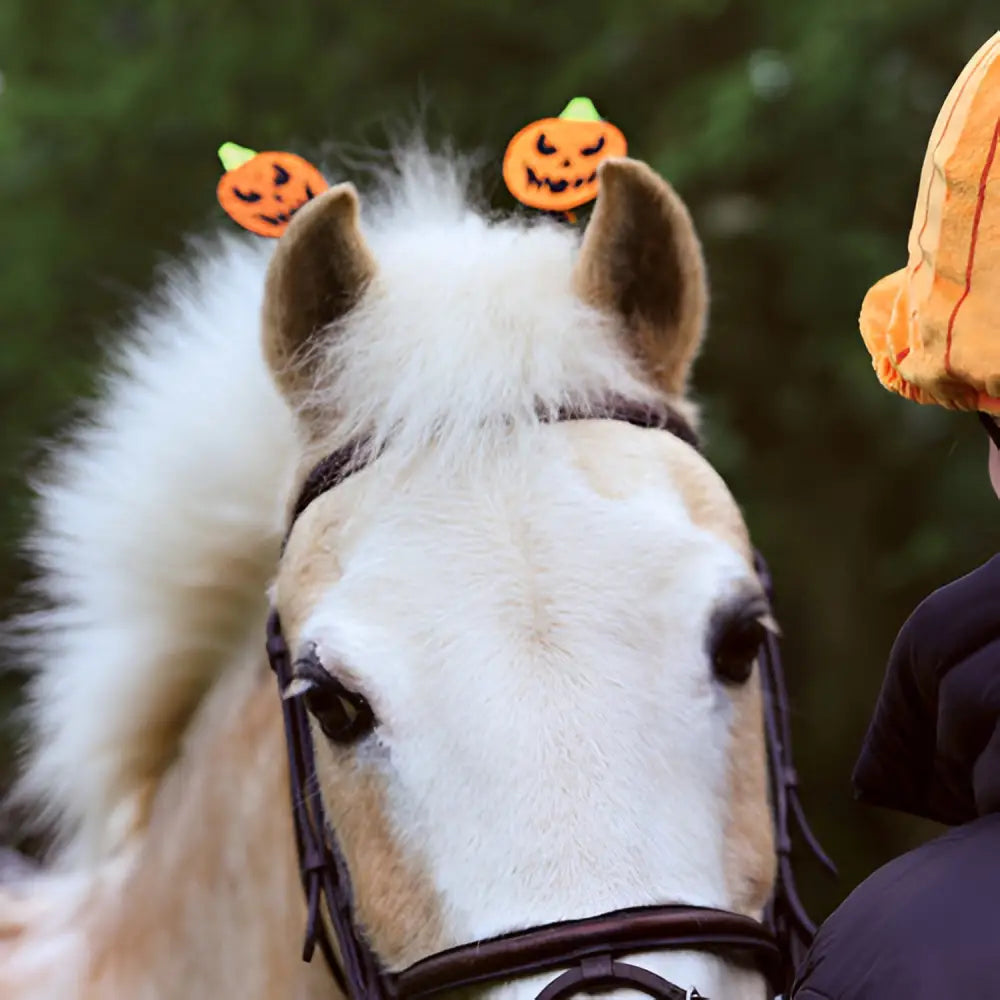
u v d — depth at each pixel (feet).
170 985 6.68
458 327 5.72
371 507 5.52
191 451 6.72
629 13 21.42
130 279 22.72
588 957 4.87
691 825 5.08
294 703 5.95
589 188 6.53
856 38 19.60
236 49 22.84
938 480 21.91
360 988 5.52
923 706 4.98
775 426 22.40
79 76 24.40
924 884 4.06
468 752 5.08
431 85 22.34
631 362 5.99
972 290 4.32
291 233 5.93
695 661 5.22
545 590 5.23
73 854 7.63
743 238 20.65
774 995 5.60
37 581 7.68
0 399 22.33
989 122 4.29
